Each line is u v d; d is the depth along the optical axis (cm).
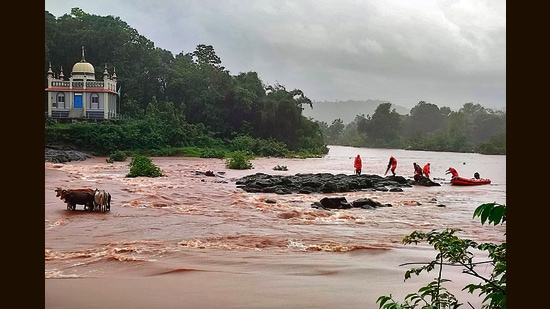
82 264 794
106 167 3125
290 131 6022
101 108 4656
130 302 592
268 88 6312
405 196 1953
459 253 349
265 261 837
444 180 2719
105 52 5738
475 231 1198
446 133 9006
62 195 1365
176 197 1720
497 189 2269
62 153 3747
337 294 638
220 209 1473
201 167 3403
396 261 848
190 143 5003
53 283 672
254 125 5888
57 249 902
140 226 1159
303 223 1269
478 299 596
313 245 984
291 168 3681
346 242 1022
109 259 827
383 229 1203
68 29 5856
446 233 357
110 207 1434
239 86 5966
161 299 606
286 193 1914
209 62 6525
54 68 5584
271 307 579
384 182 2344
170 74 5916
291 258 865
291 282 697
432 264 355
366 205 1602
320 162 4562
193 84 5881
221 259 850
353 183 2133
